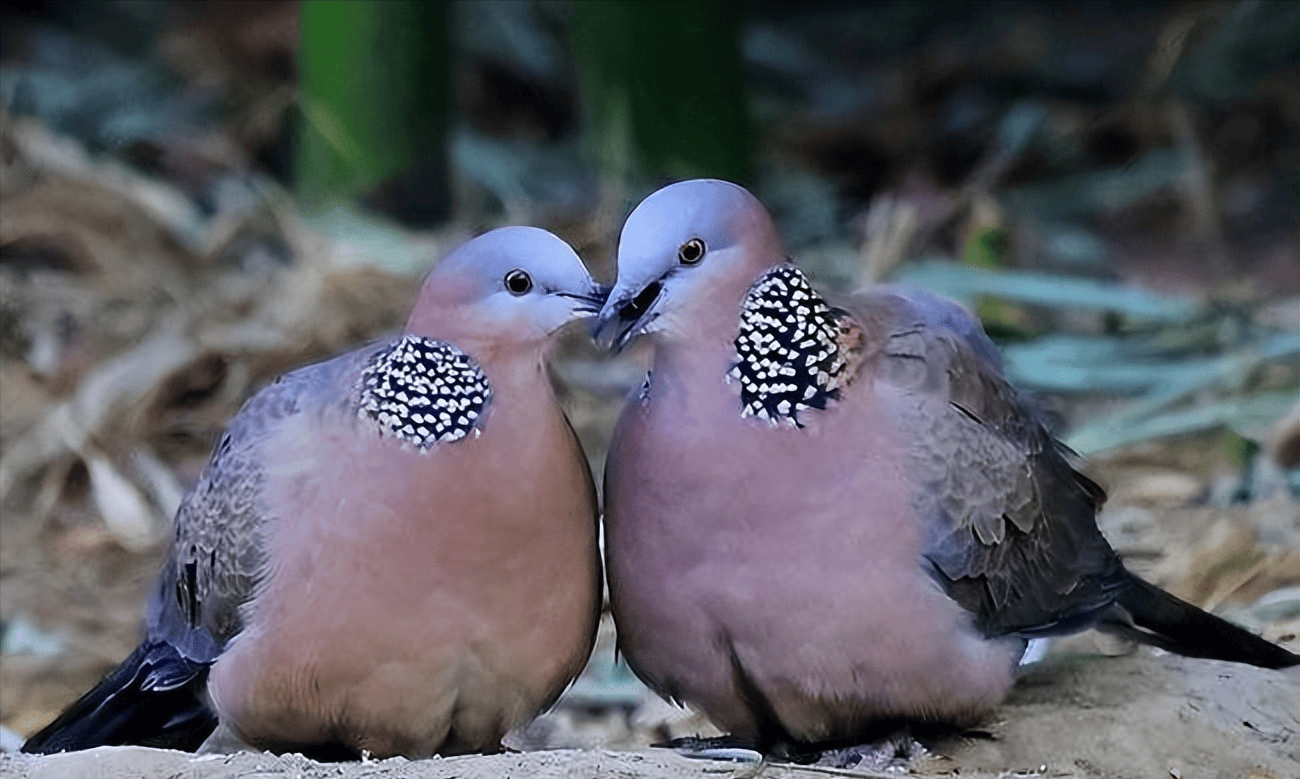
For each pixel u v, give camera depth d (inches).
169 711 328.5
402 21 573.0
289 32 767.1
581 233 560.1
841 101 812.6
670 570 298.2
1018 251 642.2
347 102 576.1
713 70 564.1
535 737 363.3
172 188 664.4
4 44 805.9
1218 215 700.7
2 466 502.0
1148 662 349.1
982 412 309.1
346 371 298.8
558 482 293.4
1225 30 772.6
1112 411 512.4
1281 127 753.6
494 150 684.1
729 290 292.8
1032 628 316.2
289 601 292.5
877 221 584.1
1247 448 468.4
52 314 555.2
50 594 454.6
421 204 586.9
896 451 294.2
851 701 302.2
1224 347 523.8
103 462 496.4
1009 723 321.7
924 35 886.4
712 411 292.8
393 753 305.9
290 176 708.0
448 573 289.7
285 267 580.4
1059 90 804.6
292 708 299.7
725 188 296.0
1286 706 335.9
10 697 408.2
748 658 299.7
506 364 292.5
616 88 564.1
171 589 317.7
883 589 292.8
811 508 290.8
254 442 299.7
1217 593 402.6
